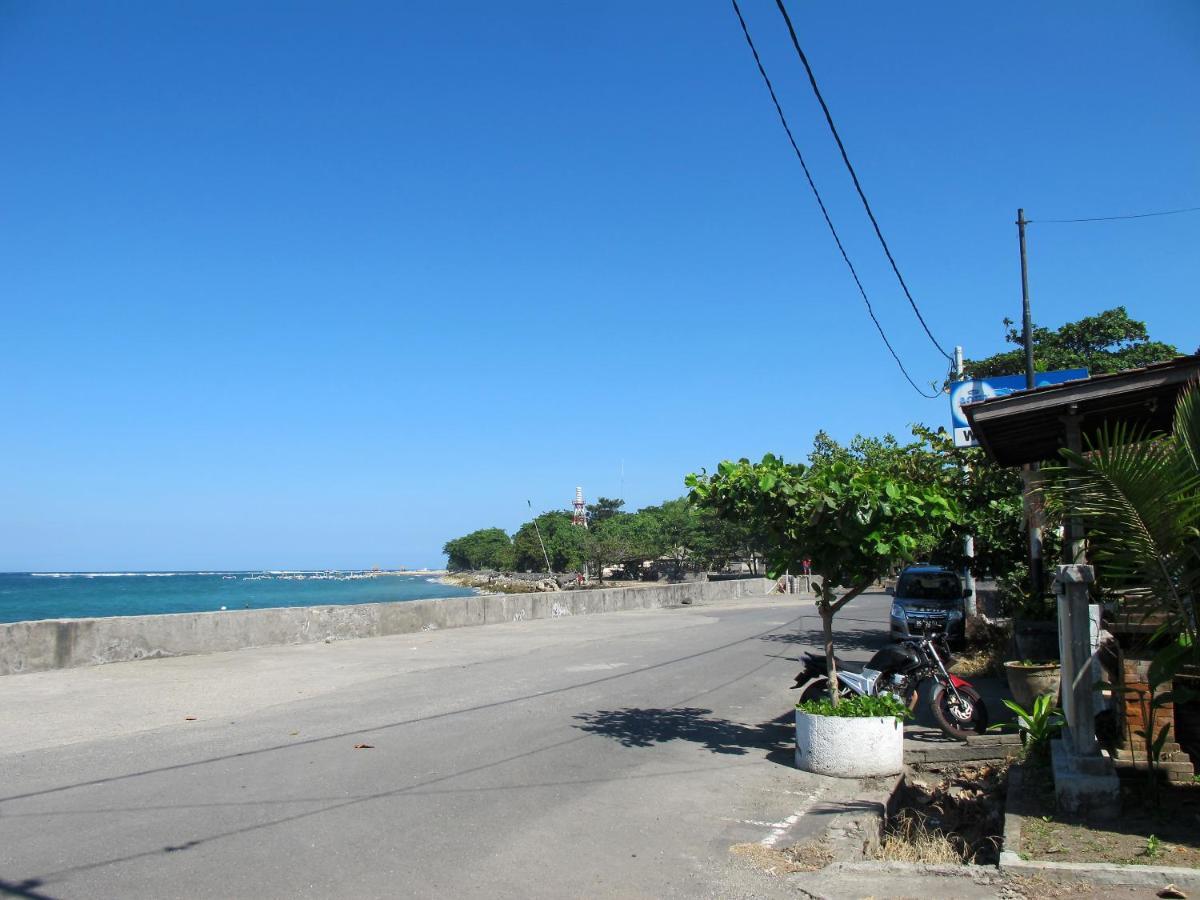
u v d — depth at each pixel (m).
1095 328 25.86
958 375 20.88
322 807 6.74
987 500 15.55
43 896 4.88
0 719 9.77
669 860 5.96
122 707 10.60
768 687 13.69
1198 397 6.22
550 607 25.72
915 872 5.69
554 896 5.22
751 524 9.02
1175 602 6.24
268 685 12.48
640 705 11.78
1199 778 7.04
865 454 18.77
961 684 10.23
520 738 9.48
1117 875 5.29
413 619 20.38
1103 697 8.42
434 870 5.52
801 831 6.68
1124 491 6.12
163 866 5.41
